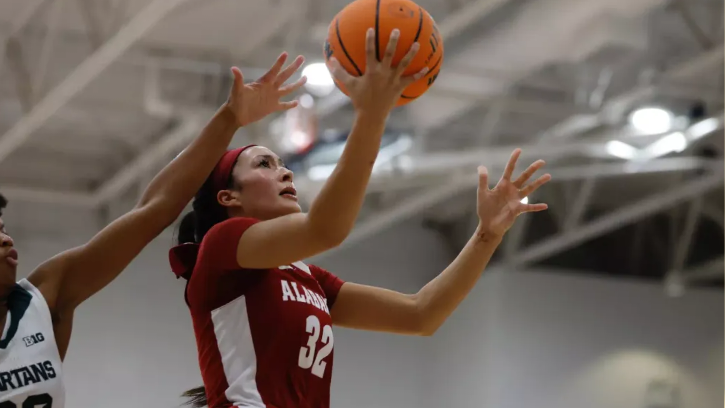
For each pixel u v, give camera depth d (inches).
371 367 597.9
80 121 481.7
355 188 103.2
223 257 113.0
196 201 131.3
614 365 567.5
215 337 116.0
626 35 363.9
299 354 114.3
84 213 576.1
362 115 103.7
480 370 564.4
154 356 563.2
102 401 548.1
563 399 555.2
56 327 123.6
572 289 576.1
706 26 397.4
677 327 582.9
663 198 487.8
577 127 438.0
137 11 385.1
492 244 135.9
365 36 109.3
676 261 566.6
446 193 486.3
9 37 409.1
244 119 132.2
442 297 135.2
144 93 443.5
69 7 386.3
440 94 405.4
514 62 393.7
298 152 422.6
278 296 116.1
